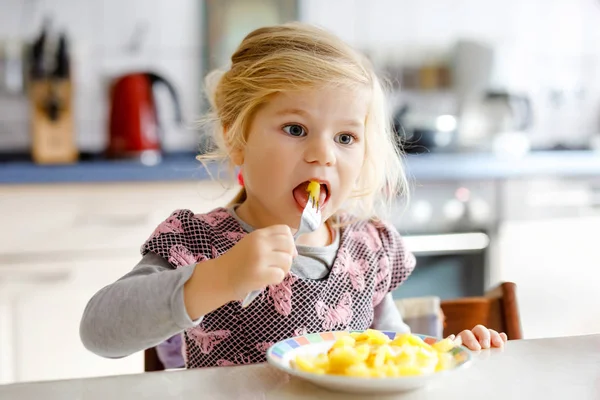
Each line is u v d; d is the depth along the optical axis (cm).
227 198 212
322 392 66
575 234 246
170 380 69
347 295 111
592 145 288
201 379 70
